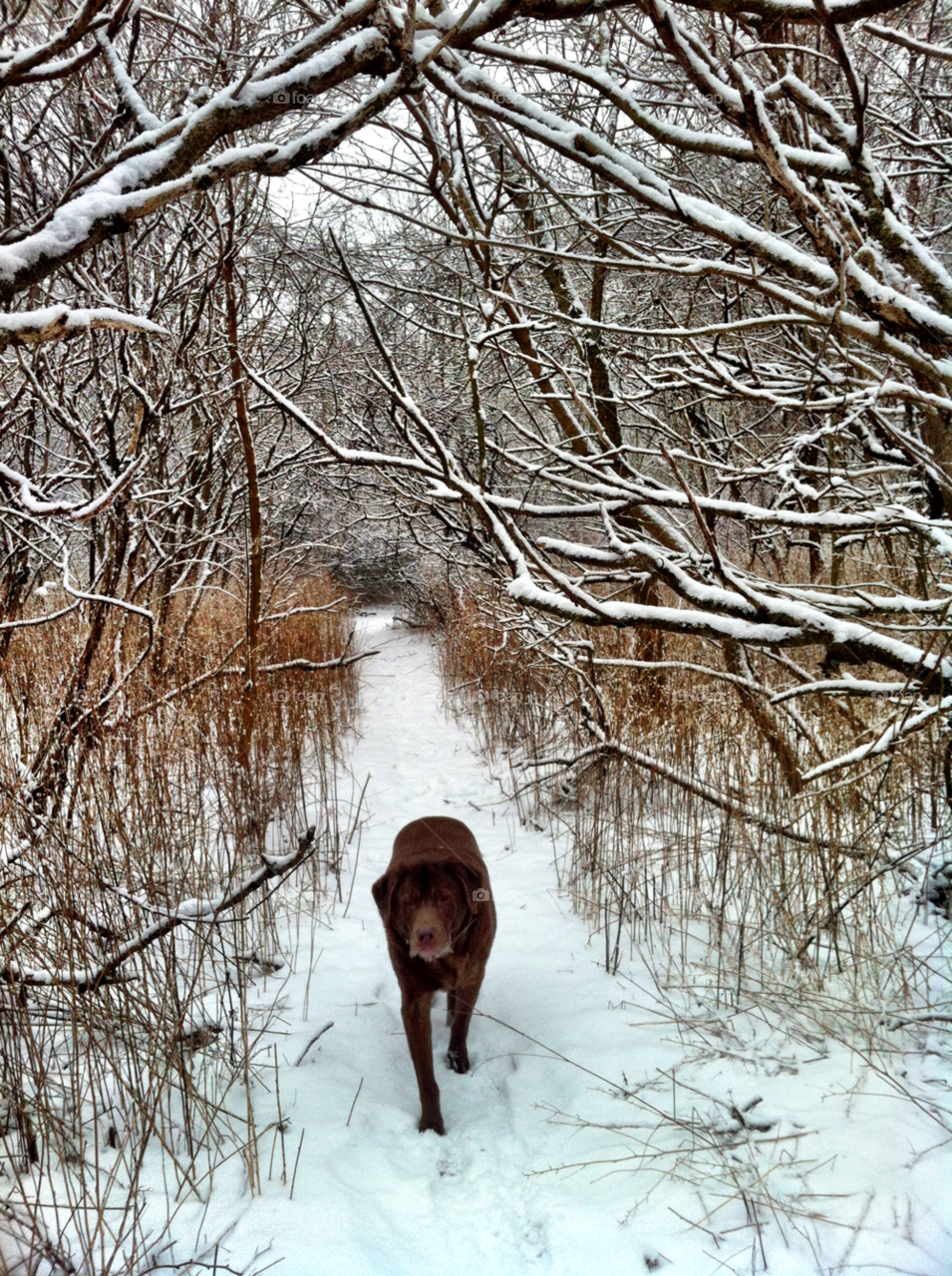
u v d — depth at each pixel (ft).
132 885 11.50
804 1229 8.12
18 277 5.86
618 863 15.01
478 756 26.89
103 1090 10.07
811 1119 9.61
